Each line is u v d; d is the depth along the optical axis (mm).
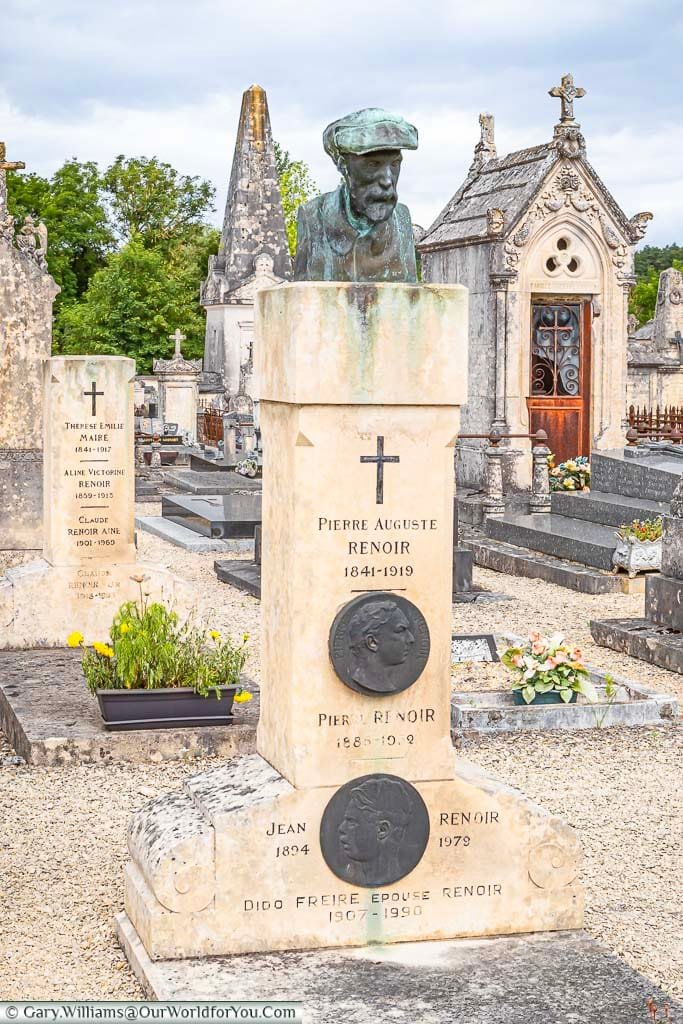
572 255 22422
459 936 5836
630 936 6301
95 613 11805
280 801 5652
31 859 7199
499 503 20172
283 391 5727
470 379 22891
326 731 5727
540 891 5910
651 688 11031
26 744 8945
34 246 16250
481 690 10773
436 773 5820
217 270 48969
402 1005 5133
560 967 5523
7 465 16094
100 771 8773
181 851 5555
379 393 5664
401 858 5770
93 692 9281
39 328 16234
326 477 5688
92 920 6336
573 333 23000
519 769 9055
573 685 10234
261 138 48844
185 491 25484
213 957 5594
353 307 5609
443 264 23781
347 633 5695
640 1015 5086
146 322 57656
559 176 22141
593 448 22969
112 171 75000
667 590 12812
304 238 5980
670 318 41844
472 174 24766
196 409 41031
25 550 16188
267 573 6070
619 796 8500
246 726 9195
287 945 5680
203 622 12070
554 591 16344
